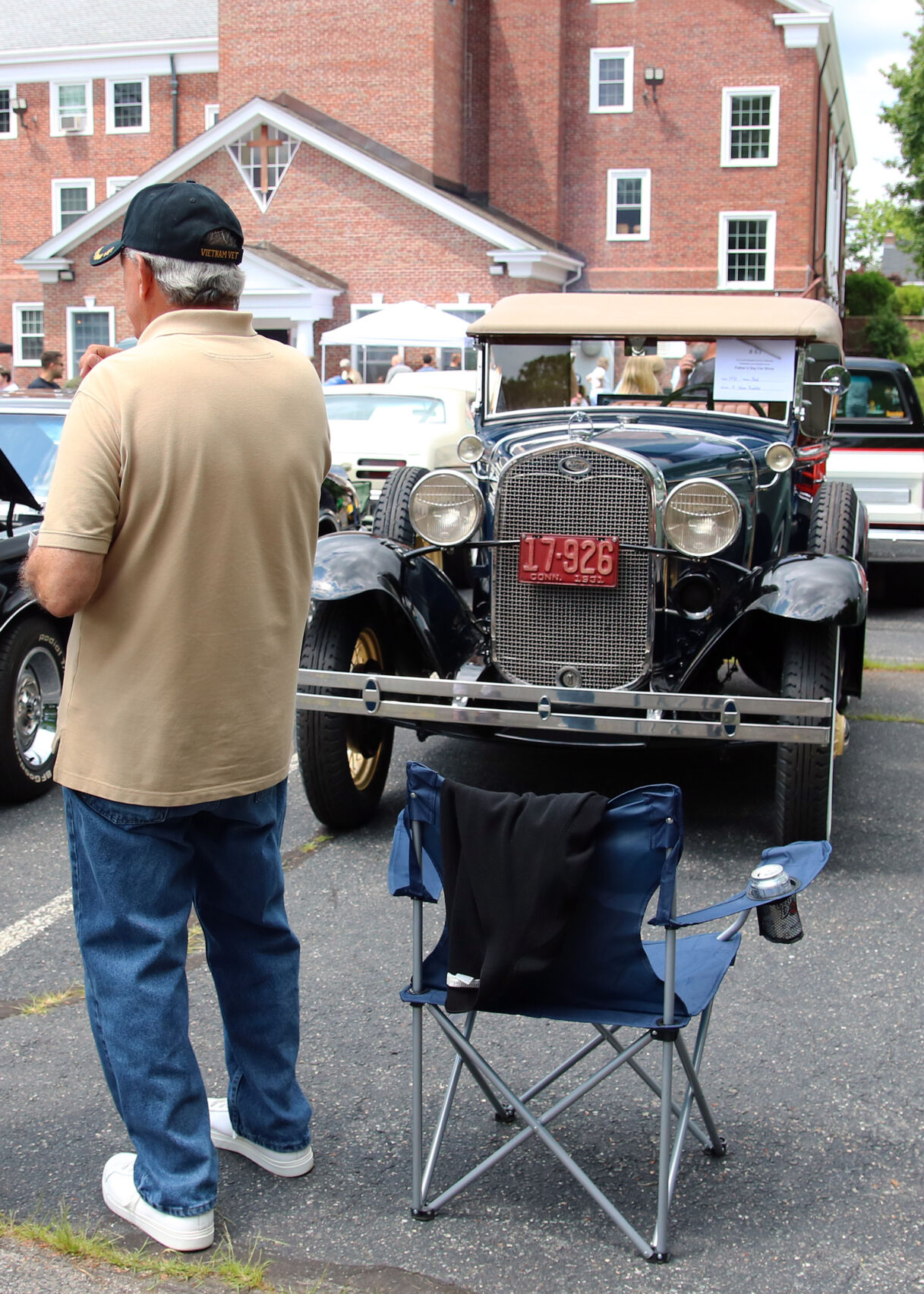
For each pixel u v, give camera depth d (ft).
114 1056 8.20
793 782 14.96
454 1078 9.04
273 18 88.99
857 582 14.90
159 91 102.17
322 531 29.45
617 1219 8.21
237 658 8.12
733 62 87.40
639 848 7.94
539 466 15.57
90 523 7.53
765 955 13.10
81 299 86.28
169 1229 8.14
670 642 15.97
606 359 20.66
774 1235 8.44
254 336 8.41
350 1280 7.93
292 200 83.20
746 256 89.20
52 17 106.63
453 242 81.00
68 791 8.18
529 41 89.51
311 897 14.74
